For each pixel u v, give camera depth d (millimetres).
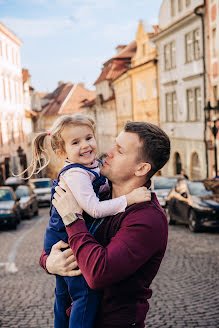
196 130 28922
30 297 7133
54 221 2168
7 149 42625
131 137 2051
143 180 2092
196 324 5562
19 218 18812
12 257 10766
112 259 1815
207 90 27094
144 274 1934
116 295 1912
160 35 34000
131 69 41344
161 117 35969
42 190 30422
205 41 26844
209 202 12922
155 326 5555
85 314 1998
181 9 30422
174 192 15023
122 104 47688
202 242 11297
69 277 2055
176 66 31812
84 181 2080
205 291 6996
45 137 2244
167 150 2082
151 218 1904
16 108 47656
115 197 2143
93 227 2029
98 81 58750
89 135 2195
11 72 45688
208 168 27344
